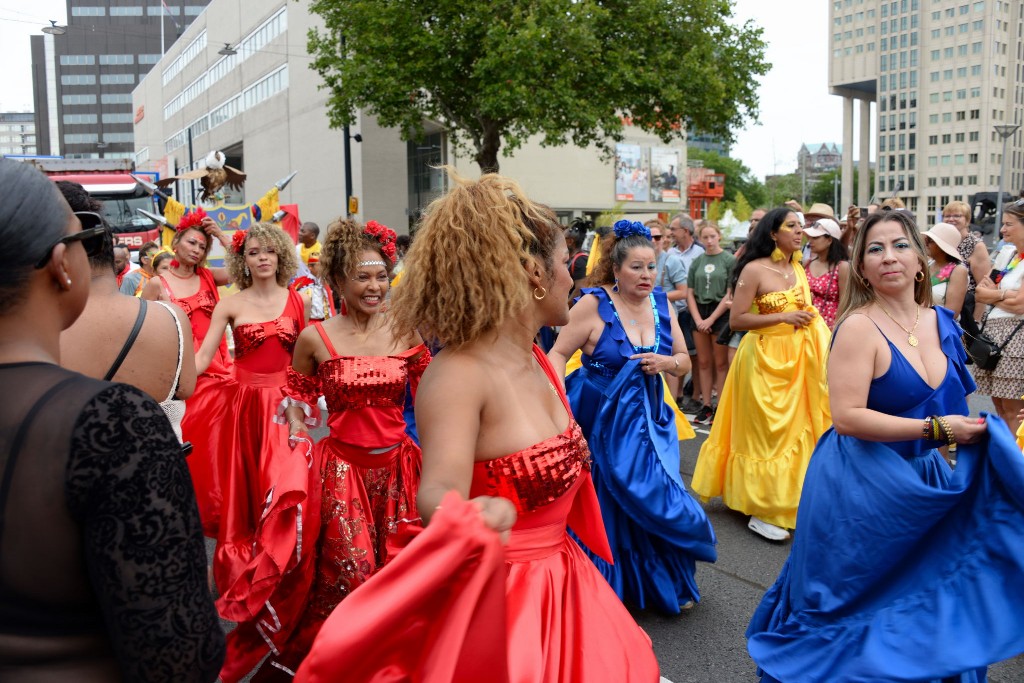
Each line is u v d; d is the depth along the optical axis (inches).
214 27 2154.3
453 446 71.6
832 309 234.4
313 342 139.2
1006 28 3676.2
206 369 183.3
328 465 135.3
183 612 51.0
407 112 978.1
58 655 49.8
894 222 113.9
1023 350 229.0
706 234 326.0
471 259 74.7
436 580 56.6
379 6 911.7
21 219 51.4
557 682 72.3
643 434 155.9
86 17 5684.1
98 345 85.8
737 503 206.8
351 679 56.2
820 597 111.9
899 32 3912.4
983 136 3668.8
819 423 201.0
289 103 1637.6
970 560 103.4
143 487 50.3
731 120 1054.4
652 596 160.2
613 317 163.0
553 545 79.7
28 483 48.6
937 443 110.7
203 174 485.7
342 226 139.0
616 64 906.1
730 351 322.0
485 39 856.3
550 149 1509.6
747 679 137.2
